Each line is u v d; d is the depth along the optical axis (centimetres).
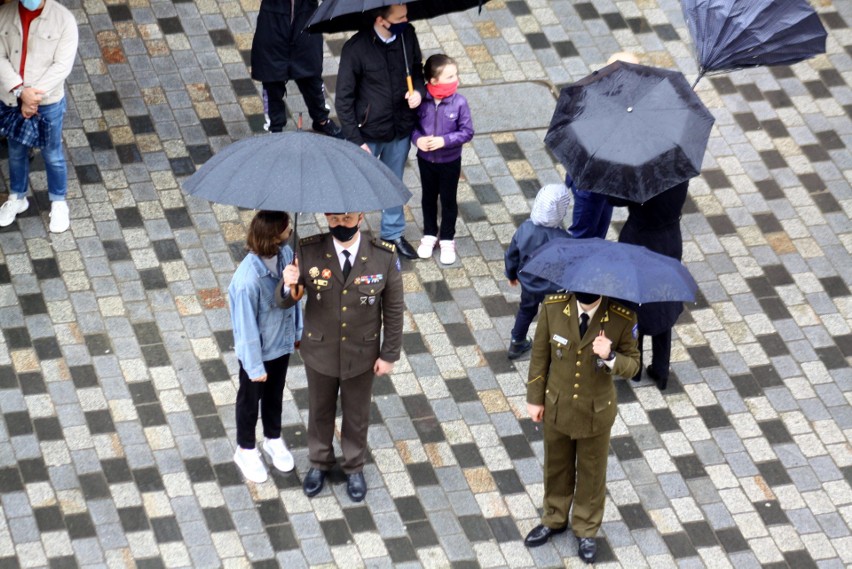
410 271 1839
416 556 1523
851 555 1562
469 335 1772
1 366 1672
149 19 2119
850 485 1636
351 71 1708
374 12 1681
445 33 2166
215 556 1504
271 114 1930
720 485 1627
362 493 1567
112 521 1526
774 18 1642
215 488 1568
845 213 1964
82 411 1633
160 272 1795
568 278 1342
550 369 1429
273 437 1581
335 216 1389
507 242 1891
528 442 1653
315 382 1490
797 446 1675
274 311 1448
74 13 2114
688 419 1698
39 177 1897
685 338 1795
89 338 1712
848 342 1802
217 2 2159
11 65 1708
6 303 1741
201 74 2053
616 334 1391
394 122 1744
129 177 1905
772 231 1933
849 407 1723
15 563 1477
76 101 1992
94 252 1809
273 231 1385
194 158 1939
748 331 1806
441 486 1597
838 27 2241
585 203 1739
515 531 1557
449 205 1809
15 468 1568
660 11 2236
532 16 2206
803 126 2080
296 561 1506
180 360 1698
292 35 1850
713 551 1555
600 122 1527
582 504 1508
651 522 1580
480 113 2055
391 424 1659
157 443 1608
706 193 1977
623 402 1712
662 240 1636
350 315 1438
